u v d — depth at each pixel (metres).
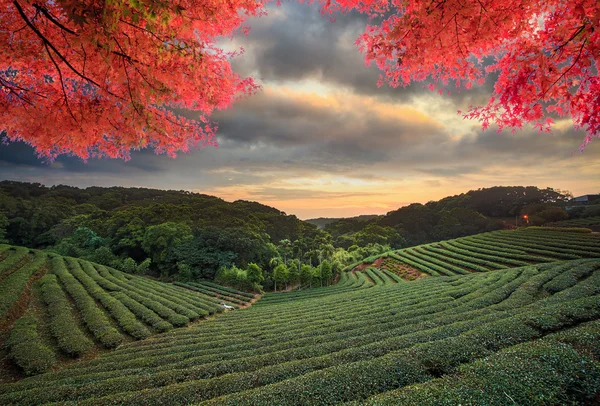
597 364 5.85
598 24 2.75
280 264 49.88
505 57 3.69
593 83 3.44
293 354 10.72
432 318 15.59
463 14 3.01
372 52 3.78
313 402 6.32
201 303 29.88
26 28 3.64
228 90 4.70
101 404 7.39
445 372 7.38
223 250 52.19
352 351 9.55
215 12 3.87
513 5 2.97
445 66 3.71
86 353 15.58
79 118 4.17
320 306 26.91
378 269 55.81
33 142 4.46
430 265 47.88
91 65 3.82
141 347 16.27
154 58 3.83
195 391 7.78
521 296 17.58
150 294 28.58
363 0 3.60
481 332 9.16
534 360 6.26
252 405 6.26
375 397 5.70
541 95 3.60
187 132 4.77
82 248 51.38
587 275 22.41
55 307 20.38
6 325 17.44
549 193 106.88
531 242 48.03
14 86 4.16
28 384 10.81
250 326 20.70
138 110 4.02
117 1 2.73
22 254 31.97
